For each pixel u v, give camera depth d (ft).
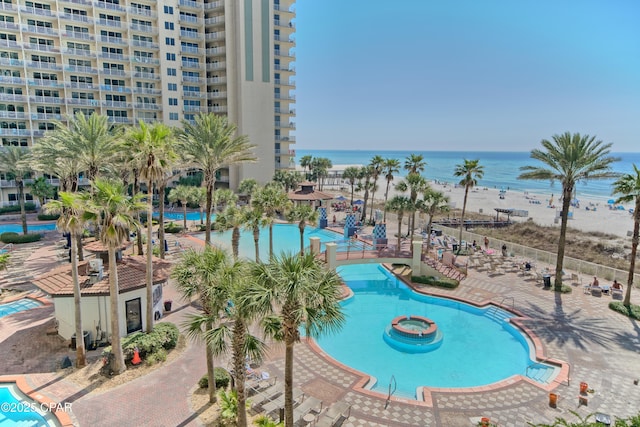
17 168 134.72
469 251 126.31
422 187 123.85
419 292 94.27
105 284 62.75
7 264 106.32
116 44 223.71
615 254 133.69
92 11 217.36
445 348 68.54
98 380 52.42
